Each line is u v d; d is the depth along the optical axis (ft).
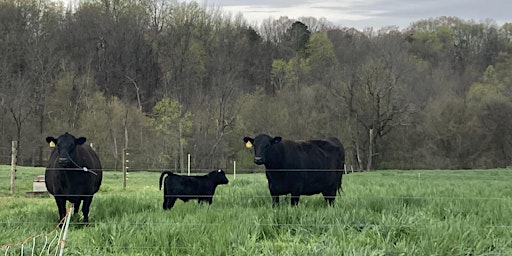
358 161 175.52
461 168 173.17
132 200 43.29
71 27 222.89
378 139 178.09
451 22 267.80
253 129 165.07
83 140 39.27
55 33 217.15
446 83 200.13
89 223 35.01
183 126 157.48
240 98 173.68
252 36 246.88
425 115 176.14
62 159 37.78
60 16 228.63
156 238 27.94
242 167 162.09
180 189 45.78
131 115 160.35
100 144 152.05
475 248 26.71
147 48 219.20
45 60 191.52
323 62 224.53
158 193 56.29
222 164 163.84
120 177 104.73
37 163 165.68
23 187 74.49
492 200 41.04
